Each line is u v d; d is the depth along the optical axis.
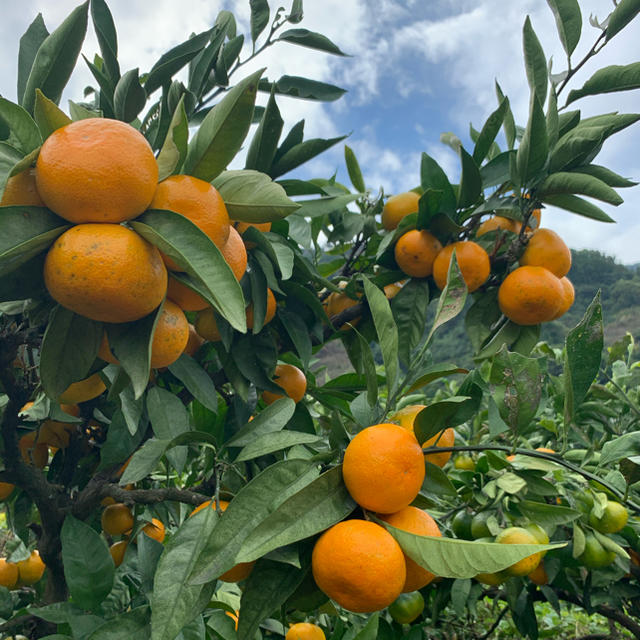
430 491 0.49
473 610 0.86
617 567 0.83
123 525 0.71
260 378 0.60
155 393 0.53
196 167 0.46
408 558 0.44
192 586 0.42
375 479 0.42
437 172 0.70
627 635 1.37
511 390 0.52
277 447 0.47
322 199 0.70
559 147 0.67
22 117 0.41
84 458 0.71
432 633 1.01
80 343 0.43
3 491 0.68
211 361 0.72
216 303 0.38
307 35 0.70
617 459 0.56
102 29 0.57
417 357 0.50
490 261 0.71
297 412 0.66
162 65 0.57
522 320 0.67
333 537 0.41
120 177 0.37
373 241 0.83
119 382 0.45
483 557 0.37
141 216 0.40
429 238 0.70
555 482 0.74
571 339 0.53
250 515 0.43
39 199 0.40
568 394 0.53
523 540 0.59
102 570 0.54
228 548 0.41
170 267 0.42
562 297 0.66
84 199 0.37
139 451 0.48
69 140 0.37
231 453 0.60
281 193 0.46
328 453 0.46
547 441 0.99
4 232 0.37
